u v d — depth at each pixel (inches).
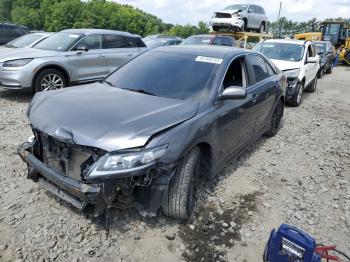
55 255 113.1
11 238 118.6
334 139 261.4
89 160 113.1
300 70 358.6
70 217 131.7
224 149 159.5
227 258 118.4
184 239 125.6
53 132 118.1
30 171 130.4
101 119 119.3
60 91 151.2
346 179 189.9
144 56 180.9
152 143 113.0
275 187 172.9
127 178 110.4
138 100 138.6
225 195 159.0
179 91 148.7
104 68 351.3
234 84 169.2
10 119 246.7
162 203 119.6
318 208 156.6
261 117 207.9
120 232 125.9
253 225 137.6
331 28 1082.7
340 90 519.5
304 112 345.1
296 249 105.0
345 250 128.7
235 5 770.8
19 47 364.5
